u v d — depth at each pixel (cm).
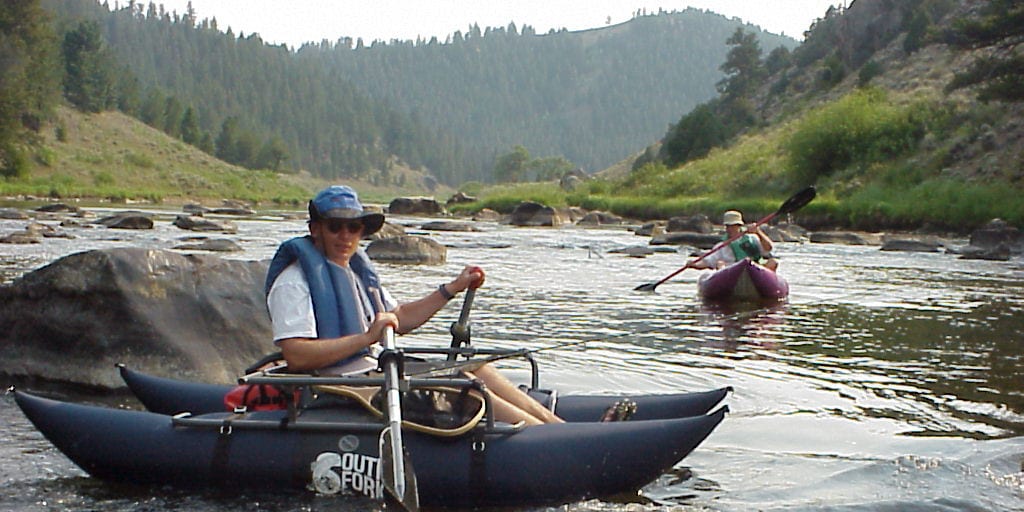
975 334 918
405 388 414
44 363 627
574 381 671
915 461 488
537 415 463
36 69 7750
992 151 3772
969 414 595
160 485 430
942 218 3066
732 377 697
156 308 630
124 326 621
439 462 416
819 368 736
